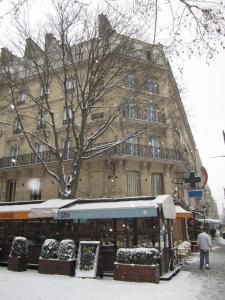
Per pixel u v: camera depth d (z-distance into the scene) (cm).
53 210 1171
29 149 2634
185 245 1783
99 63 1573
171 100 1866
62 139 2500
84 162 2316
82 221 1227
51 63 1827
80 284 901
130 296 757
